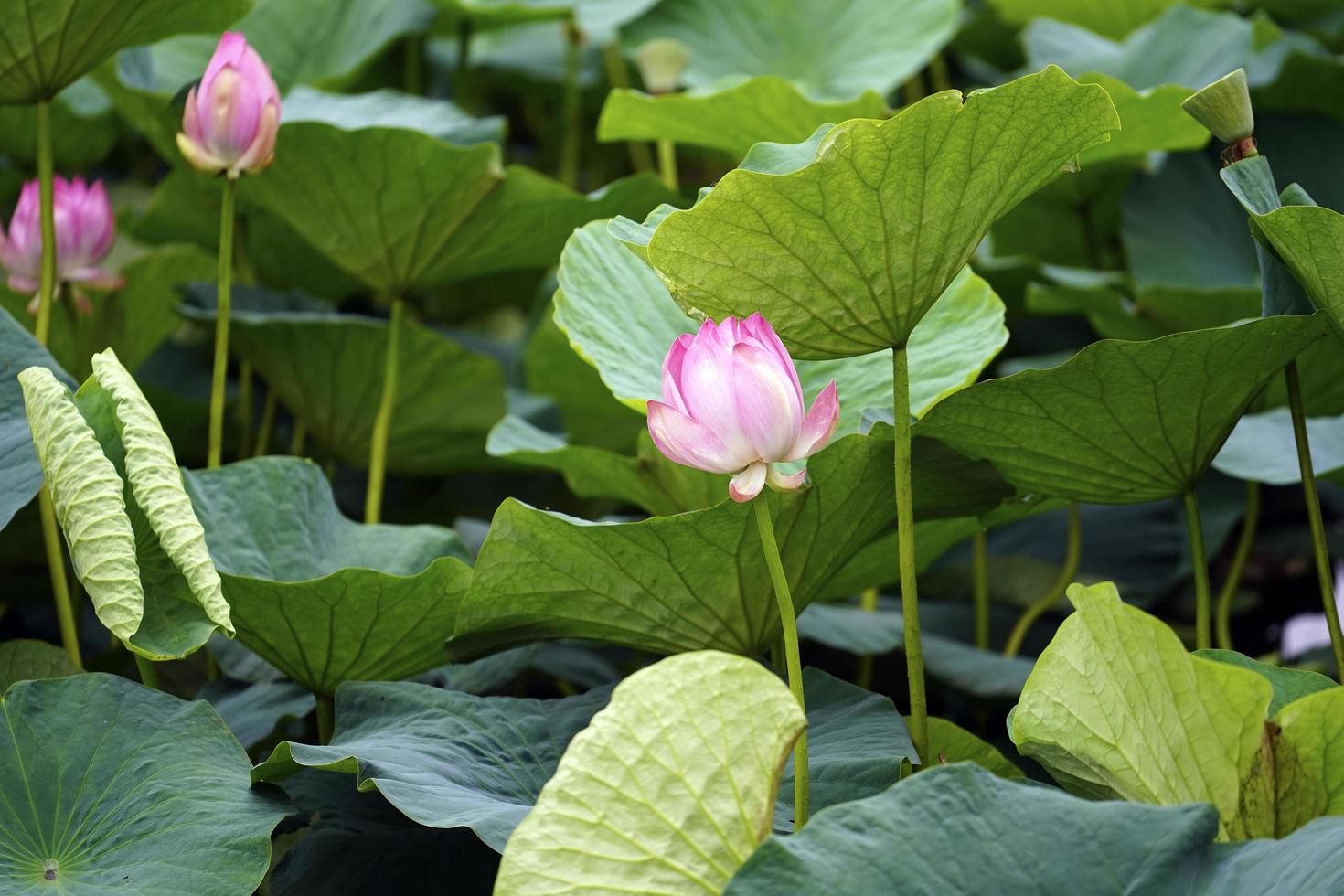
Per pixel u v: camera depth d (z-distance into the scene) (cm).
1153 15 695
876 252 455
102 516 455
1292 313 476
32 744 459
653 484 511
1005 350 632
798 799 454
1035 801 438
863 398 499
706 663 442
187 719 465
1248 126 473
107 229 527
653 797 441
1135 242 565
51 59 502
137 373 575
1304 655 552
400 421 555
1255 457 511
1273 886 430
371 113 558
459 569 479
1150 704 448
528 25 752
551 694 542
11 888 450
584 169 786
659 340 503
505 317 752
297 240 588
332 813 478
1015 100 448
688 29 693
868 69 650
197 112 499
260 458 502
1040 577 554
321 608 480
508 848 438
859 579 507
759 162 471
